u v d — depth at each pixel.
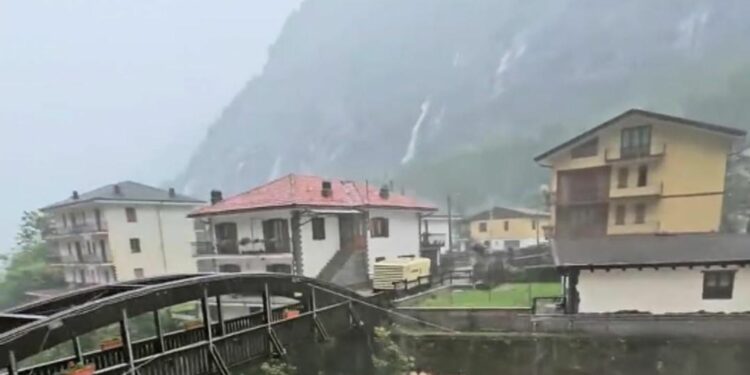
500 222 47.50
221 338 13.58
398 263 26.02
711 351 17.50
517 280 29.03
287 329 16.19
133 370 11.19
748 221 28.75
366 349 20.02
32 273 44.50
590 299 19.42
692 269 18.59
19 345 9.22
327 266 27.14
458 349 19.55
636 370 17.92
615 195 29.64
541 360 18.77
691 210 27.81
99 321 10.72
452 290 27.30
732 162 31.36
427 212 34.19
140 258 38.97
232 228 28.02
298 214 25.72
